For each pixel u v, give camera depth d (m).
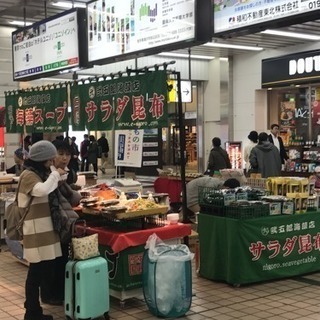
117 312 4.39
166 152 13.93
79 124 6.68
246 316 4.25
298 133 12.16
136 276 4.56
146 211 4.56
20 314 4.40
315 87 11.68
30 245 3.97
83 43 6.36
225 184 6.02
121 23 5.66
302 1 3.88
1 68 10.22
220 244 5.18
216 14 4.56
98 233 4.59
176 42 4.94
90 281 4.03
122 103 5.83
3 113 9.99
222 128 14.25
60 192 4.28
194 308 4.47
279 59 11.96
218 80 14.49
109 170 14.07
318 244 5.55
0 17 9.34
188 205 6.82
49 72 6.99
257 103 13.19
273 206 5.20
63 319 4.27
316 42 11.50
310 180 6.14
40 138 8.55
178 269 4.24
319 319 4.17
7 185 7.31
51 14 9.01
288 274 5.30
